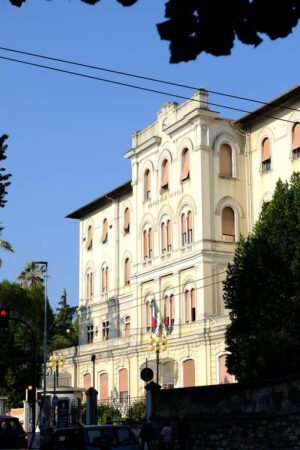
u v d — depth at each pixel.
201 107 53.88
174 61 5.37
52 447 22.36
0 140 22.27
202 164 53.41
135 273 60.78
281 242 32.53
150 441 30.92
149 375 34.38
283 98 49.91
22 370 71.00
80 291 76.38
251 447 26.08
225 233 53.47
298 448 23.72
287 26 5.23
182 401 30.55
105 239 72.62
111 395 63.06
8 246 64.69
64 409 46.00
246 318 32.34
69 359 71.19
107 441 22.09
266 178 52.81
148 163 60.91
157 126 60.12
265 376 29.80
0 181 22.38
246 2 5.18
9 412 68.00
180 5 5.17
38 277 82.62
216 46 5.31
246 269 32.53
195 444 29.20
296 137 49.97
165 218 57.66
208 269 52.12
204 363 50.72
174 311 55.19
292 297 31.42
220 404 28.12
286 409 24.39
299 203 32.91
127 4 5.25
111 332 69.00
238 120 54.47
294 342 29.33
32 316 74.88
